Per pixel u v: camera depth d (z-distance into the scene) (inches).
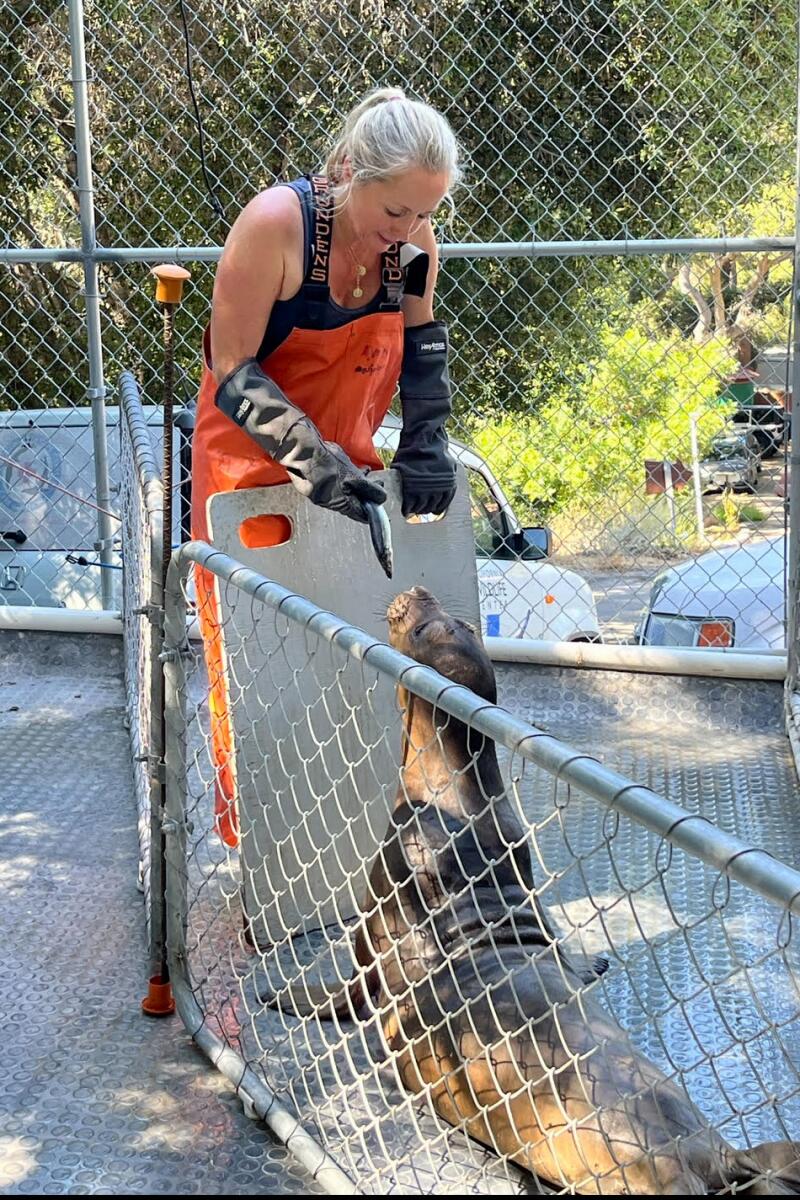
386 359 140.1
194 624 203.2
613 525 326.0
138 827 158.6
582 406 322.7
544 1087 94.7
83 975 130.3
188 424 219.0
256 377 130.6
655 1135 88.1
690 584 236.5
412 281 140.0
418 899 115.0
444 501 147.9
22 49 307.9
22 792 174.1
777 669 197.6
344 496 129.0
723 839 68.1
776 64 254.2
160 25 284.4
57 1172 101.9
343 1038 101.0
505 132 318.0
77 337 362.0
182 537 211.2
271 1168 102.7
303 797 136.7
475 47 307.7
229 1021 122.2
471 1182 98.6
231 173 313.0
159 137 318.3
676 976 129.4
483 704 83.0
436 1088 106.7
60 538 270.1
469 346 319.6
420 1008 110.2
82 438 275.0
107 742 191.2
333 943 105.9
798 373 185.2
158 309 332.8
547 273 323.6
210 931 138.9
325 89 294.4
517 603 268.5
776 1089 111.7
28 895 146.4
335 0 281.3
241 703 130.9
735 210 261.7
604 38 285.1
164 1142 105.7
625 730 195.2
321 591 139.6
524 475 314.5
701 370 321.1
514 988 99.2
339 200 130.0
